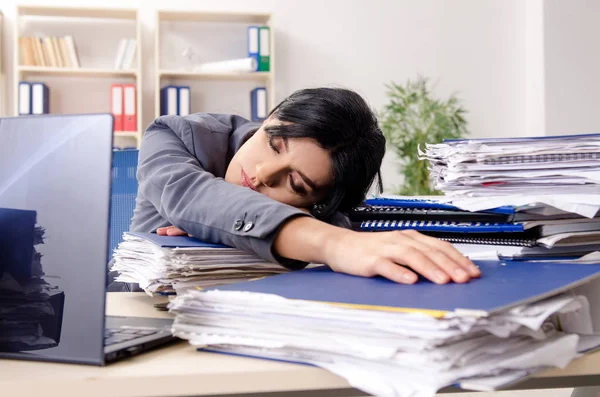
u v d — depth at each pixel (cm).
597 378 59
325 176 103
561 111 482
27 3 434
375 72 488
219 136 121
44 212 54
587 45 482
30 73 448
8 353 52
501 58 498
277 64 479
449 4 493
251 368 49
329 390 53
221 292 54
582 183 80
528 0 496
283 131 100
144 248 79
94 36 461
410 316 46
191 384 48
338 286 58
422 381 45
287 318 52
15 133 56
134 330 60
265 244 75
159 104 440
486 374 46
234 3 475
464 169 83
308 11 482
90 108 460
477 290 54
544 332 55
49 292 52
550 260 76
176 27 471
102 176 53
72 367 50
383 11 488
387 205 93
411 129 458
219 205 81
